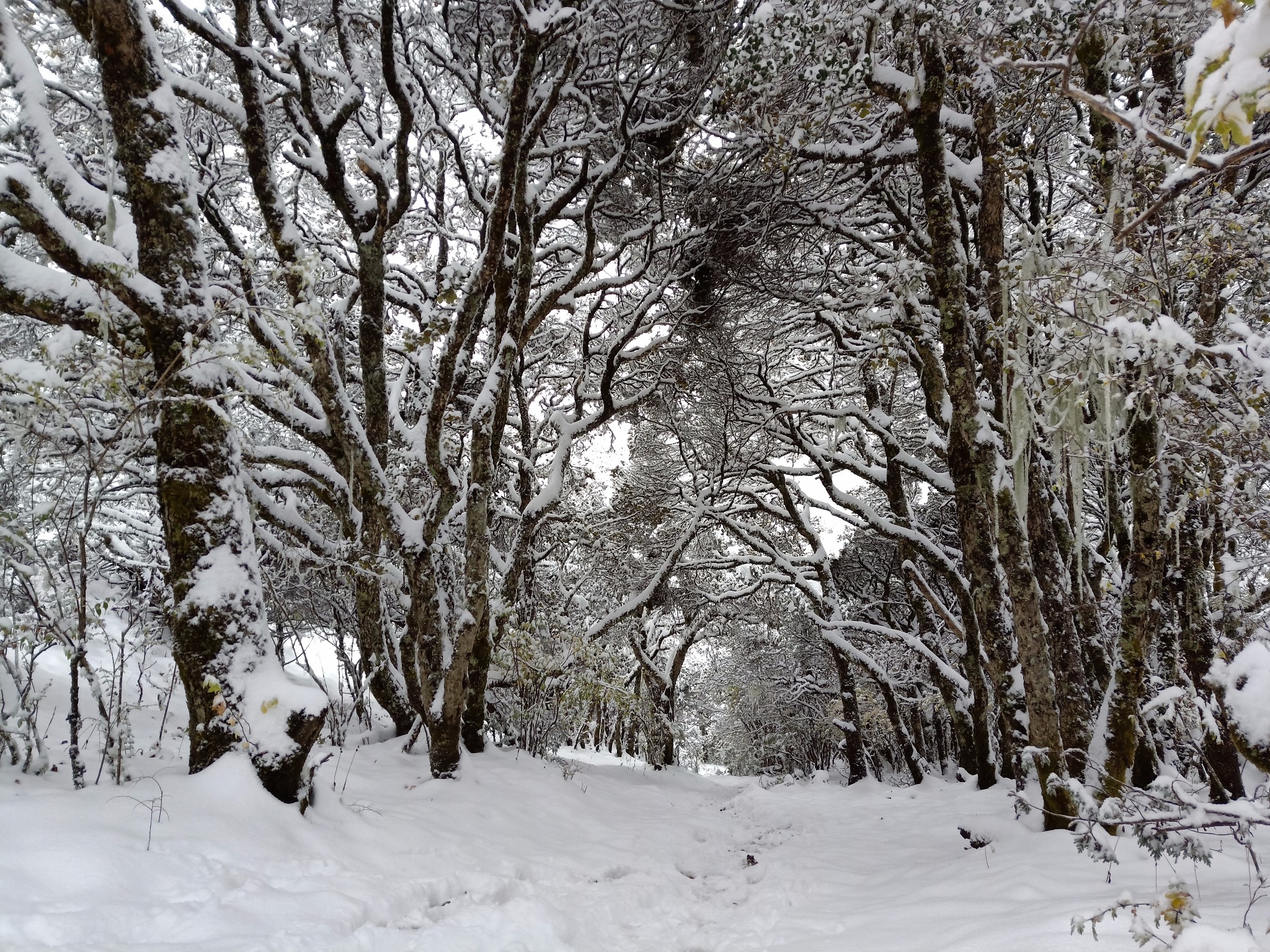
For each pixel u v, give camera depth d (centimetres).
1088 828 342
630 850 718
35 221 480
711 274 1048
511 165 679
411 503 1103
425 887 454
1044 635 604
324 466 852
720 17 796
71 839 354
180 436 500
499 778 839
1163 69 628
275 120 1038
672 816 953
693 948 467
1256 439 416
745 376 1401
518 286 823
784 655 2159
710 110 862
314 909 367
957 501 725
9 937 276
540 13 652
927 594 1202
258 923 335
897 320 819
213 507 504
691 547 2048
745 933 486
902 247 1095
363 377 826
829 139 853
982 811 835
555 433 1541
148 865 361
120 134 520
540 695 1093
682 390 1391
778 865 671
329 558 760
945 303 657
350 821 527
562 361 1534
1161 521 568
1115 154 518
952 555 1306
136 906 322
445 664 830
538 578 1500
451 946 358
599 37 848
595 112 930
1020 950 320
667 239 1056
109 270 480
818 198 980
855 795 1215
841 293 1176
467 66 1004
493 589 1069
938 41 624
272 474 889
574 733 1917
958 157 940
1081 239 564
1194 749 621
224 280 911
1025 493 612
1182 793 312
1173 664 688
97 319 508
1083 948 303
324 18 947
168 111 529
